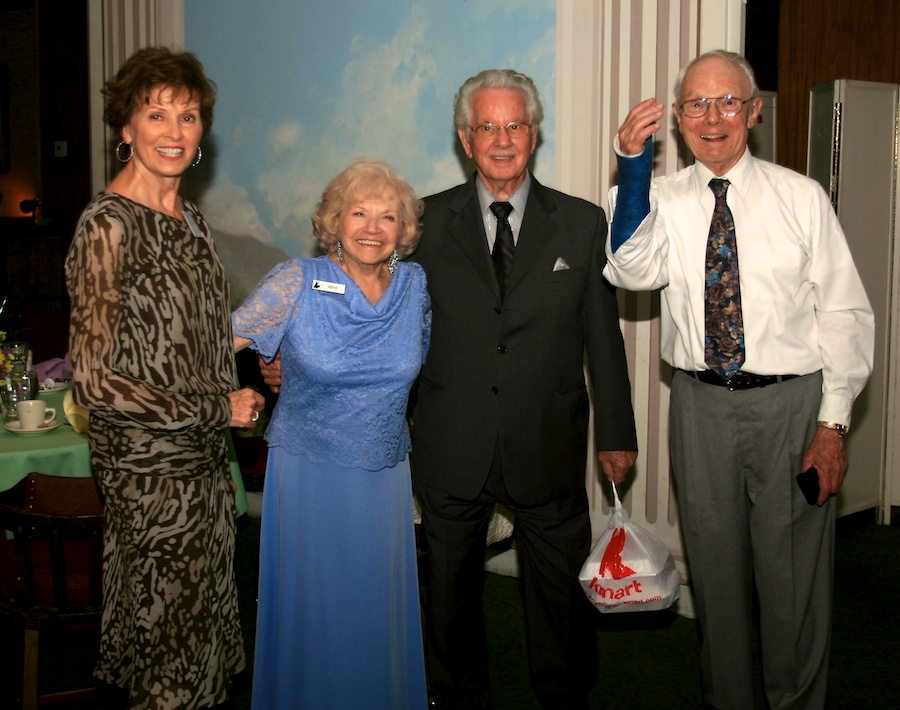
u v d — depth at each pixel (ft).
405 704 7.22
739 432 6.71
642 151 6.38
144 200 6.07
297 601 6.90
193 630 6.10
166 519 5.95
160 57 5.90
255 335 6.60
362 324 6.62
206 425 6.00
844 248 6.68
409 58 11.88
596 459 11.23
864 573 11.94
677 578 7.38
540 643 7.64
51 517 6.77
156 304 5.82
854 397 6.64
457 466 7.30
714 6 9.71
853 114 12.94
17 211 22.50
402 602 7.16
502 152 6.98
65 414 9.61
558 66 10.68
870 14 14.57
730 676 7.04
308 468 6.81
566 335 7.34
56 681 8.69
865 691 8.69
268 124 13.44
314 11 12.72
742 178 6.70
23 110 22.20
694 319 6.80
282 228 13.52
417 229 7.11
